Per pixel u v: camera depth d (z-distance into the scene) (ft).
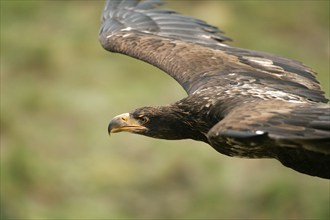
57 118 61.82
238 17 70.08
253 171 56.80
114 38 41.45
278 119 30.99
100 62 66.39
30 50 67.00
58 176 57.82
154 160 58.34
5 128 60.85
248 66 37.81
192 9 69.72
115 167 58.13
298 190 55.83
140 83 63.98
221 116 34.55
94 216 55.62
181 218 55.88
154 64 39.34
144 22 42.22
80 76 65.26
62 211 55.88
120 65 65.82
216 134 30.99
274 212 55.36
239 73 37.22
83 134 60.44
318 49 70.18
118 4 43.24
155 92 62.64
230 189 56.29
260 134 30.42
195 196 56.65
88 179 57.82
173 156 58.08
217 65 38.06
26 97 62.75
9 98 63.00
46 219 55.36
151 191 57.41
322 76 66.08
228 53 38.91
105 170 58.03
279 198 55.52
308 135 30.37
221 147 33.27
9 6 70.95
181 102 36.88
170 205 56.54
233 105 34.47
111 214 55.83
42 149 59.72
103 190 57.41
